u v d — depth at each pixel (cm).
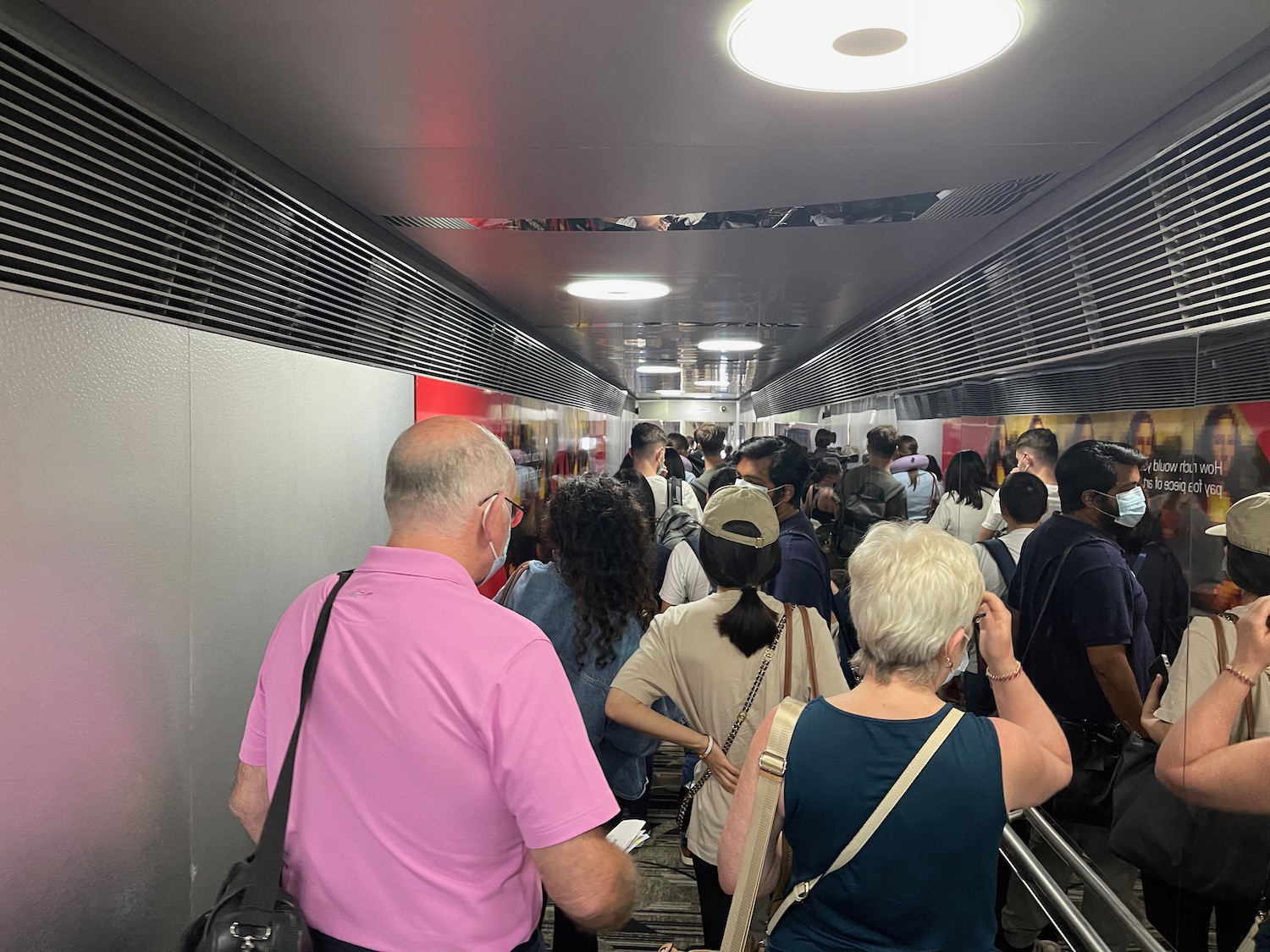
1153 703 221
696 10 161
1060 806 274
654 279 484
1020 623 313
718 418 2161
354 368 336
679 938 337
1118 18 163
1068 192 278
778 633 212
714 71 190
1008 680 160
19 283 171
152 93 204
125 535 197
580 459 1066
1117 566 248
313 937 128
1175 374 218
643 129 232
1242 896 181
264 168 262
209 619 233
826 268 442
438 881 125
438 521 140
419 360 433
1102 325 262
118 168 201
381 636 129
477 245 398
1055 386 296
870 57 181
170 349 214
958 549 144
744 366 1161
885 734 137
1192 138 204
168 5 166
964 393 396
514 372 673
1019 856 279
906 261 418
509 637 129
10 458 163
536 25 169
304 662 134
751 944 158
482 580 153
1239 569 186
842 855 134
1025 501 317
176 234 220
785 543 346
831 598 358
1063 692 275
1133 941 228
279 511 274
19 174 165
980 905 135
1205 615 199
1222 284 192
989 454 360
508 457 150
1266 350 179
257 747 147
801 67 186
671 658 217
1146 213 227
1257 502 179
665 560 433
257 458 260
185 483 221
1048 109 213
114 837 193
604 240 381
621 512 239
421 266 431
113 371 193
